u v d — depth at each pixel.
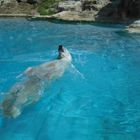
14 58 14.54
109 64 13.54
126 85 11.27
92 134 7.98
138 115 9.05
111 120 8.77
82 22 24.55
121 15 25.45
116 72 12.57
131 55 14.89
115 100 10.05
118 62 13.83
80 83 11.24
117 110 9.37
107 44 17.00
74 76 11.73
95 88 10.90
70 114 9.06
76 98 10.12
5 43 17.58
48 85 10.52
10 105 8.70
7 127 8.20
